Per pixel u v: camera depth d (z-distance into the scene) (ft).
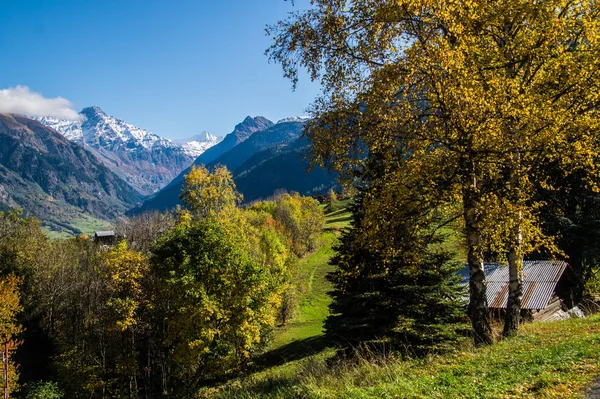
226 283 106.63
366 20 46.93
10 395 117.39
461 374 31.09
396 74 41.78
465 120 39.04
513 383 27.07
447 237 69.05
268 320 113.70
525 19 48.11
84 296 163.22
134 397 121.60
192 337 104.01
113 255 124.77
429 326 61.00
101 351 129.18
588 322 50.88
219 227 117.29
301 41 48.88
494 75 43.24
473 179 42.96
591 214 94.89
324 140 48.16
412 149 45.70
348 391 29.60
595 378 25.82
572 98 46.68
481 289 46.80
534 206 45.78
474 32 46.57
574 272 101.76
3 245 200.03
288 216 282.36
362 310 65.72
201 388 103.04
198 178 175.32
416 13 38.91
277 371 87.51
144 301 121.90
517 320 52.31
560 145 46.73
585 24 43.62
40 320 182.09
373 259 62.18
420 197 42.16
